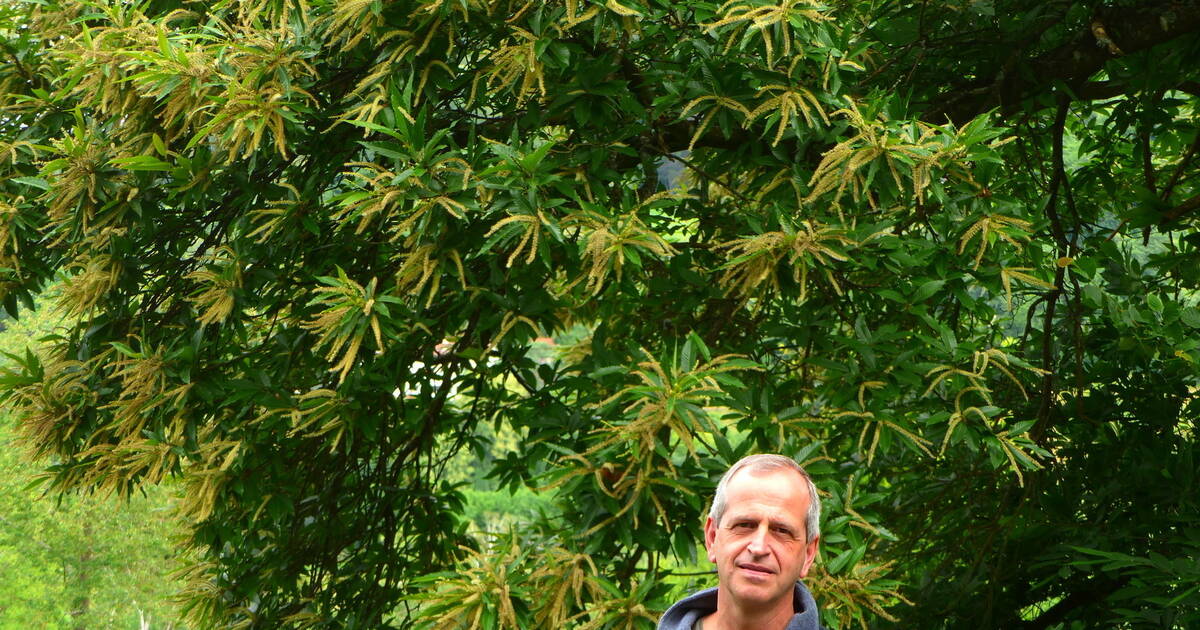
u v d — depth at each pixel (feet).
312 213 15.57
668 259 14.48
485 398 21.25
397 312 14.17
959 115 17.58
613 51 14.20
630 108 13.79
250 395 15.08
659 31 14.78
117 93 14.76
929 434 14.65
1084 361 20.07
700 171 15.76
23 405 16.37
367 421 15.26
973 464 20.42
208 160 14.87
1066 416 19.21
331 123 15.69
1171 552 17.04
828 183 12.21
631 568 13.84
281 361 16.72
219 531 18.84
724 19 11.91
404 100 12.64
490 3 13.42
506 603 12.10
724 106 13.42
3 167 16.57
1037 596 20.02
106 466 15.88
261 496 17.03
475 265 15.33
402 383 15.93
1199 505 16.56
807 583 12.25
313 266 16.80
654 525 12.75
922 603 19.47
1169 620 14.64
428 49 13.83
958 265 13.32
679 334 18.02
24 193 16.47
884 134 11.84
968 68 18.28
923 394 14.60
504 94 15.17
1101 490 18.10
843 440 17.26
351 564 19.97
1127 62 17.54
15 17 18.30
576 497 13.19
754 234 14.88
